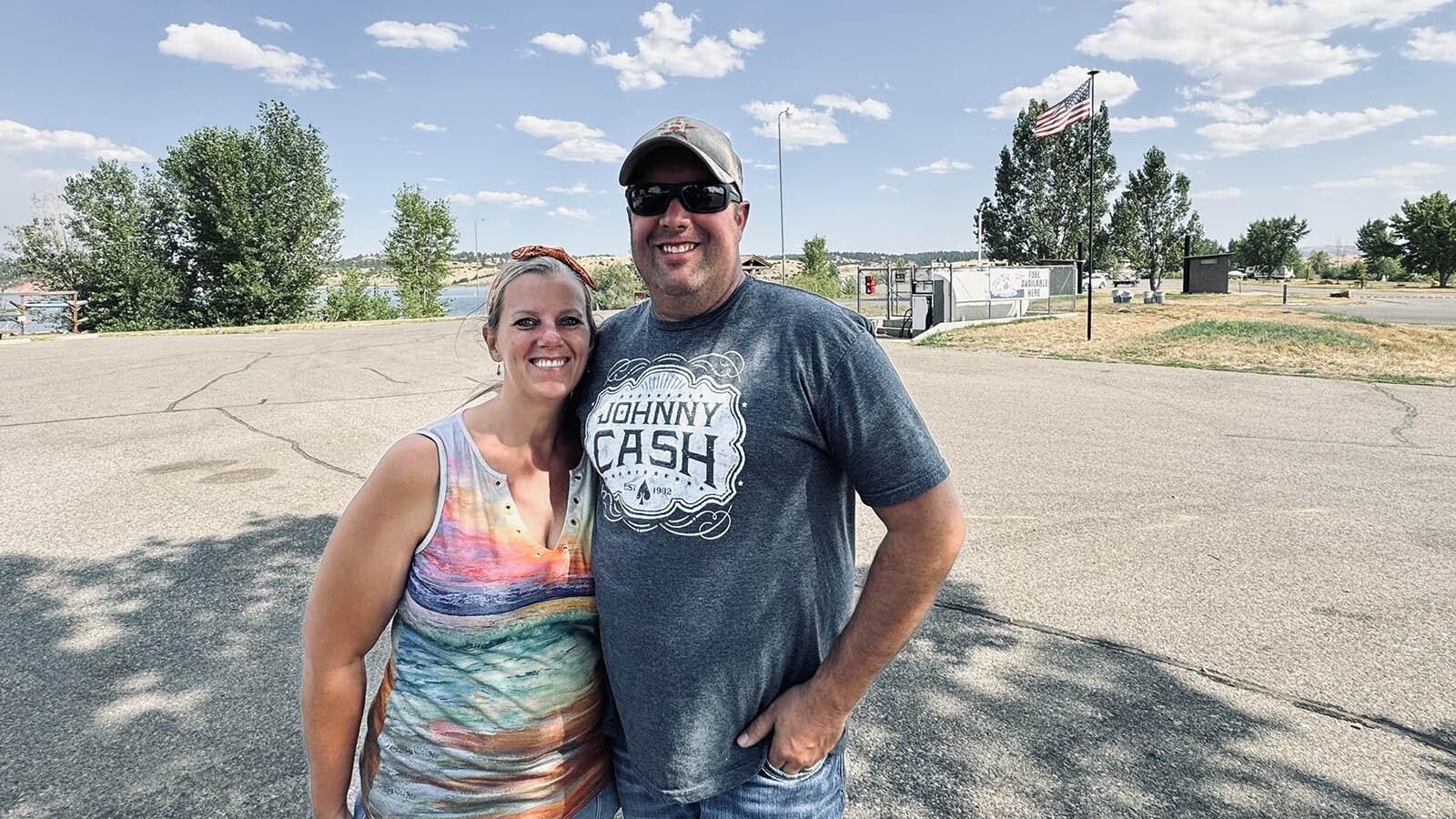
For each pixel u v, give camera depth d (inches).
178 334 929.5
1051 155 1734.7
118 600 154.9
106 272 1357.0
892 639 57.8
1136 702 119.5
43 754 105.0
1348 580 165.6
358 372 503.2
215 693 120.4
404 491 56.3
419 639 58.5
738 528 56.3
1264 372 475.8
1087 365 528.1
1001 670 129.4
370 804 60.6
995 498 229.1
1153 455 279.0
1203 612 150.7
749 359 58.0
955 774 102.3
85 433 316.5
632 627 58.1
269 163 1428.4
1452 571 169.6
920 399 398.9
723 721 58.8
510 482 58.8
